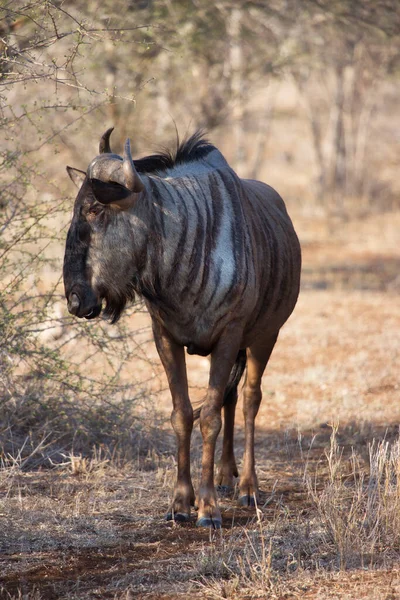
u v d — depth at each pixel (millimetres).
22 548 11750
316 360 26141
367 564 11117
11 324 16250
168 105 40594
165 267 12359
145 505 13750
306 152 88125
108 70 32375
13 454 16016
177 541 12117
